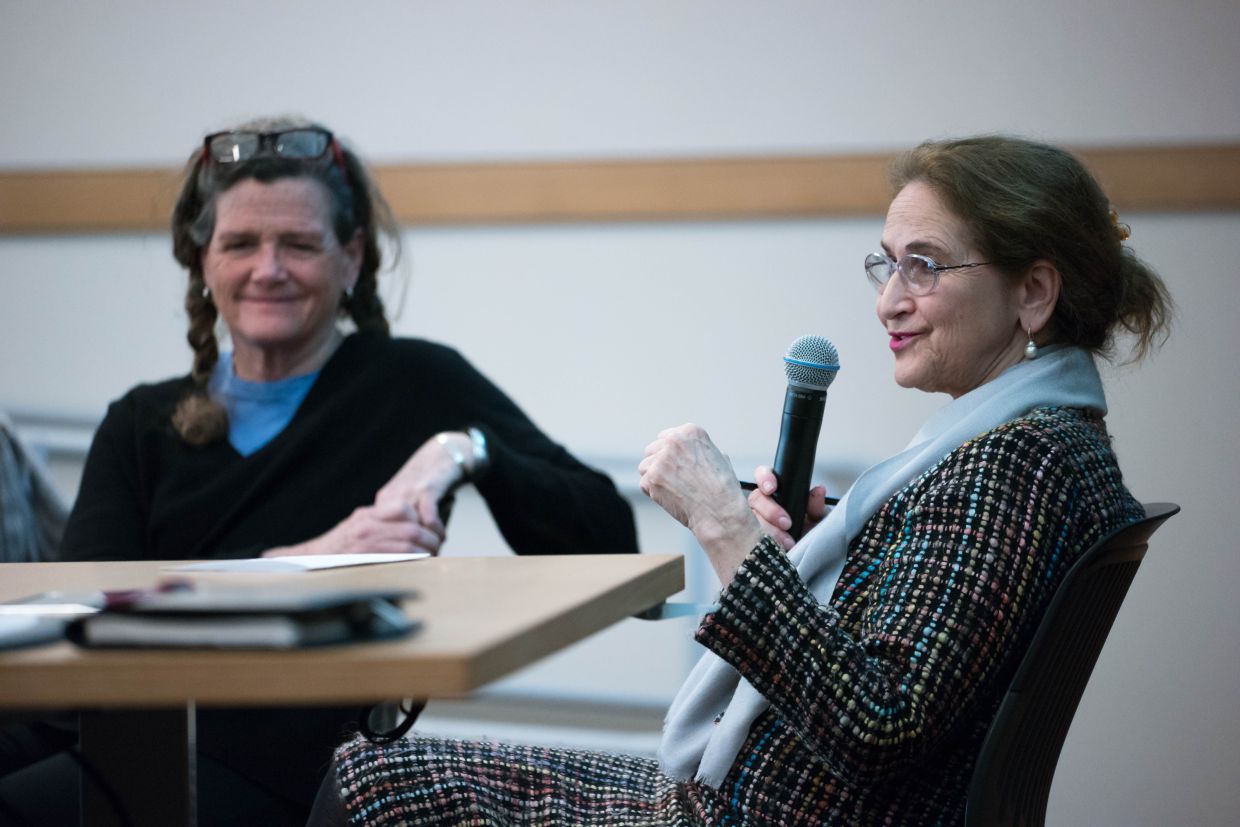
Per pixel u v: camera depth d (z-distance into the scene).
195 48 13.94
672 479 4.88
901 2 12.63
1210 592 12.15
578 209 13.27
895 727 4.30
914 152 5.48
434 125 13.56
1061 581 4.63
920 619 4.46
